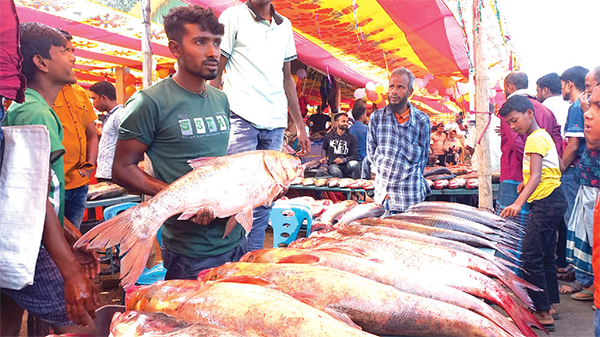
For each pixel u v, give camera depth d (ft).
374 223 9.93
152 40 25.45
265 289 4.90
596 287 6.94
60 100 12.45
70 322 6.49
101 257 19.15
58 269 6.30
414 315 5.26
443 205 11.19
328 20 22.15
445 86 35.29
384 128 13.69
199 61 6.63
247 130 9.85
